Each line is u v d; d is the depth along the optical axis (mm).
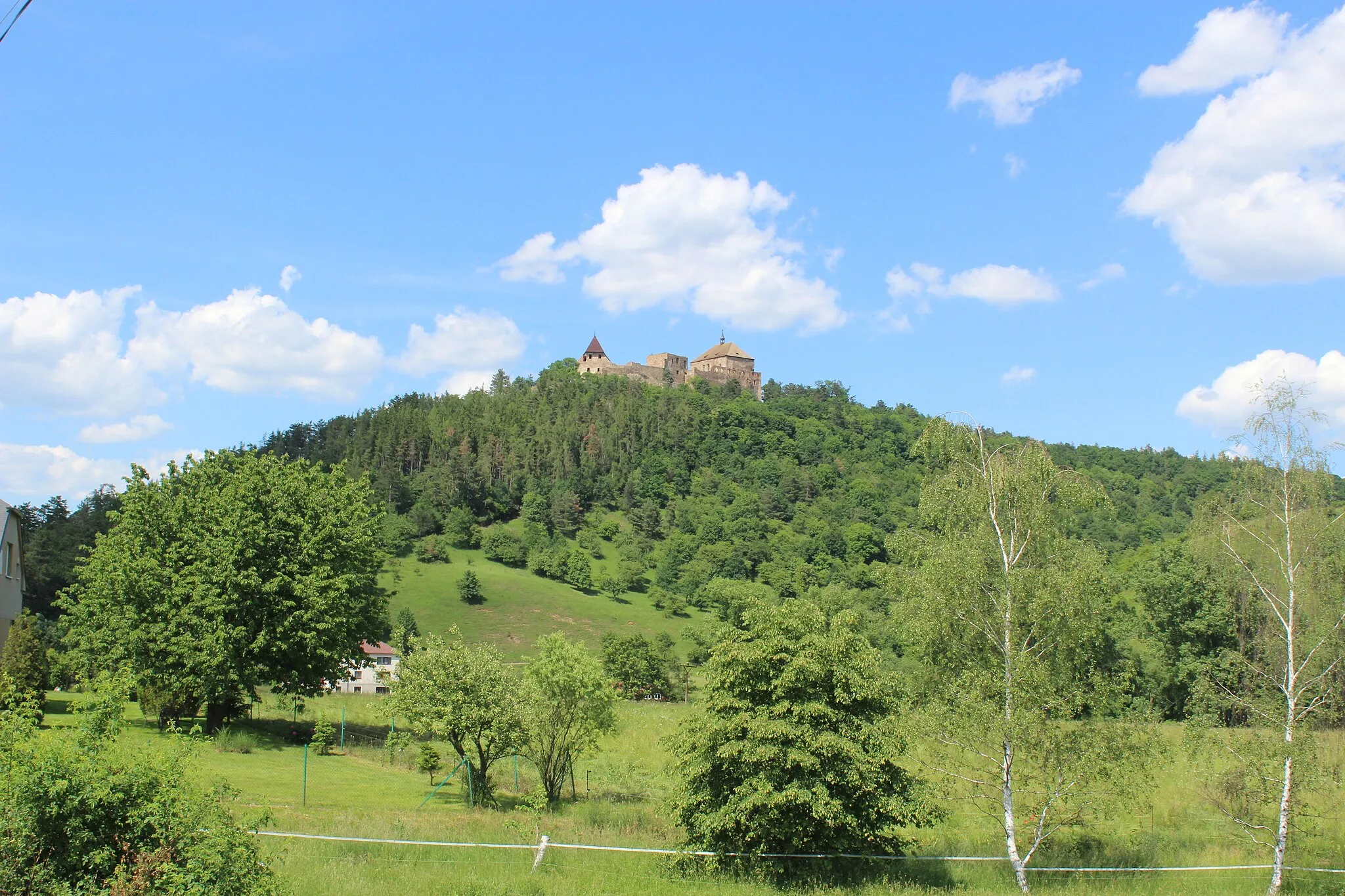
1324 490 25922
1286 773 23594
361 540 44375
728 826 22281
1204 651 58438
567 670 31938
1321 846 25875
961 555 25125
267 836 20531
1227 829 26594
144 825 12188
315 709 54000
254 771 31844
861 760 21781
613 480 197125
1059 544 25812
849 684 22688
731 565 150125
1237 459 27312
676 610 141750
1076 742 23297
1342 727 25438
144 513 41156
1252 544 26375
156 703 40750
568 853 22734
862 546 154750
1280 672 25453
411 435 187125
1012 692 23766
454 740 31516
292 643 40281
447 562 151375
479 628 126188
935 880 23125
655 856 23469
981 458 26750
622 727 49875
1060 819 24516
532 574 153500
